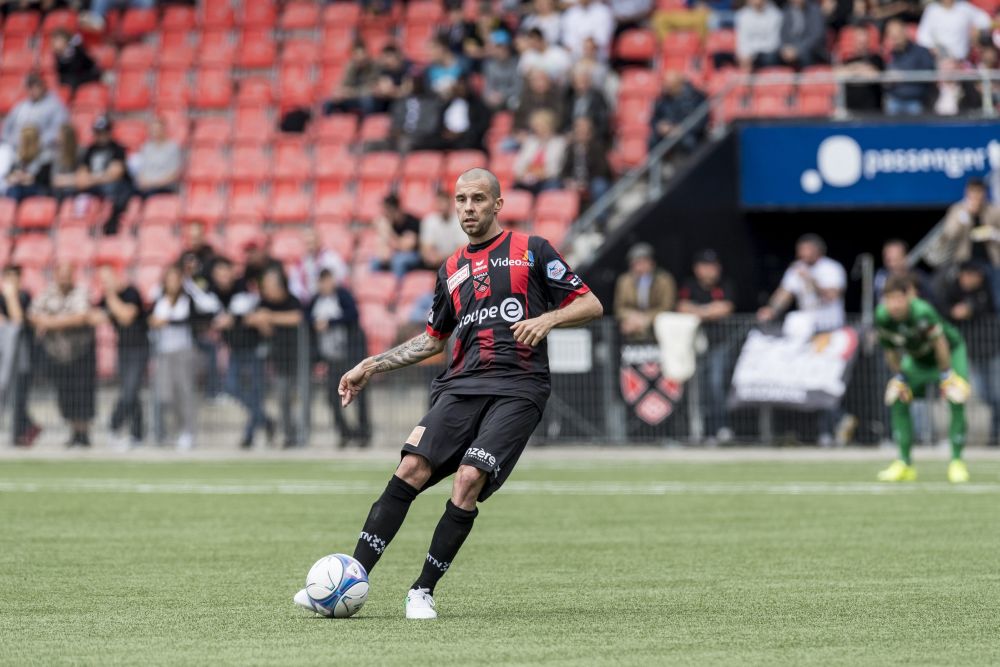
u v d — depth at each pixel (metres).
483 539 33.53
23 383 68.75
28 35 103.00
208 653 18.42
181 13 101.88
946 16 80.12
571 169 76.12
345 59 96.38
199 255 68.50
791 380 65.81
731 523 36.91
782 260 75.12
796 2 80.19
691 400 66.12
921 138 71.50
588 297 22.11
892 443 65.81
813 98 78.75
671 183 71.12
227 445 68.25
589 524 36.91
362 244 82.56
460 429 22.00
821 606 22.73
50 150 88.50
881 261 75.69
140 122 93.25
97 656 18.25
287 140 89.31
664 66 86.69
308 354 67.50
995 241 66.50
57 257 85.31
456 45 88.19
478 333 22.20
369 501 43.41
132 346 68.06
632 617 21.62
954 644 19.11
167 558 29.77
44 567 28.25
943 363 48.66
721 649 18.67
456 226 74.38
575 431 66.56
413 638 19.62
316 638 19.66
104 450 68.06
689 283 67.75
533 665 17.44
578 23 87.00
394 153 86.06
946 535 33.75
